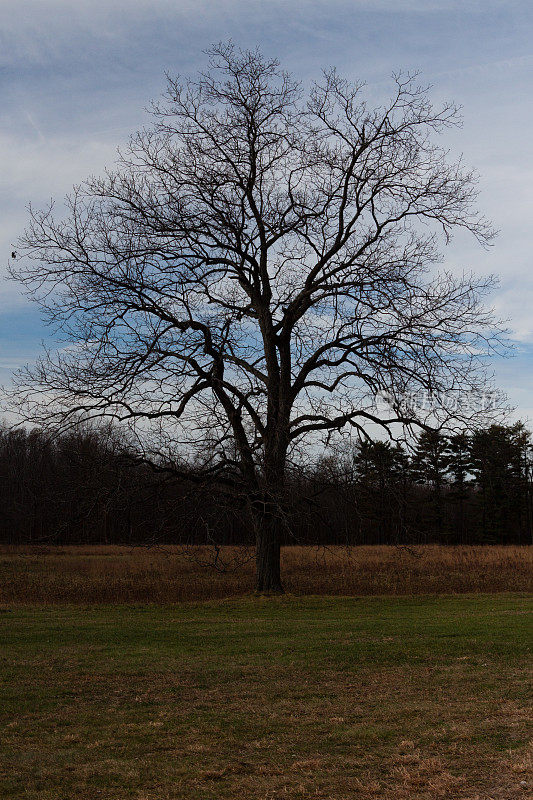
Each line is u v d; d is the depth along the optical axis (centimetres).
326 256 2141
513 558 3459
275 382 2131
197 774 659
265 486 1912
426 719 821
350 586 2388
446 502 5434
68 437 1936
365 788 614
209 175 2100
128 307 1983
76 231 1956
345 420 2044
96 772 669
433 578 2709
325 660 1174
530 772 623
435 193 2023
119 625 1548
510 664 1113
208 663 1162
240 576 2688
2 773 668
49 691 987
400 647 1257
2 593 2239
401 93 2041
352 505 2064
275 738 769
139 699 945
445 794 590
